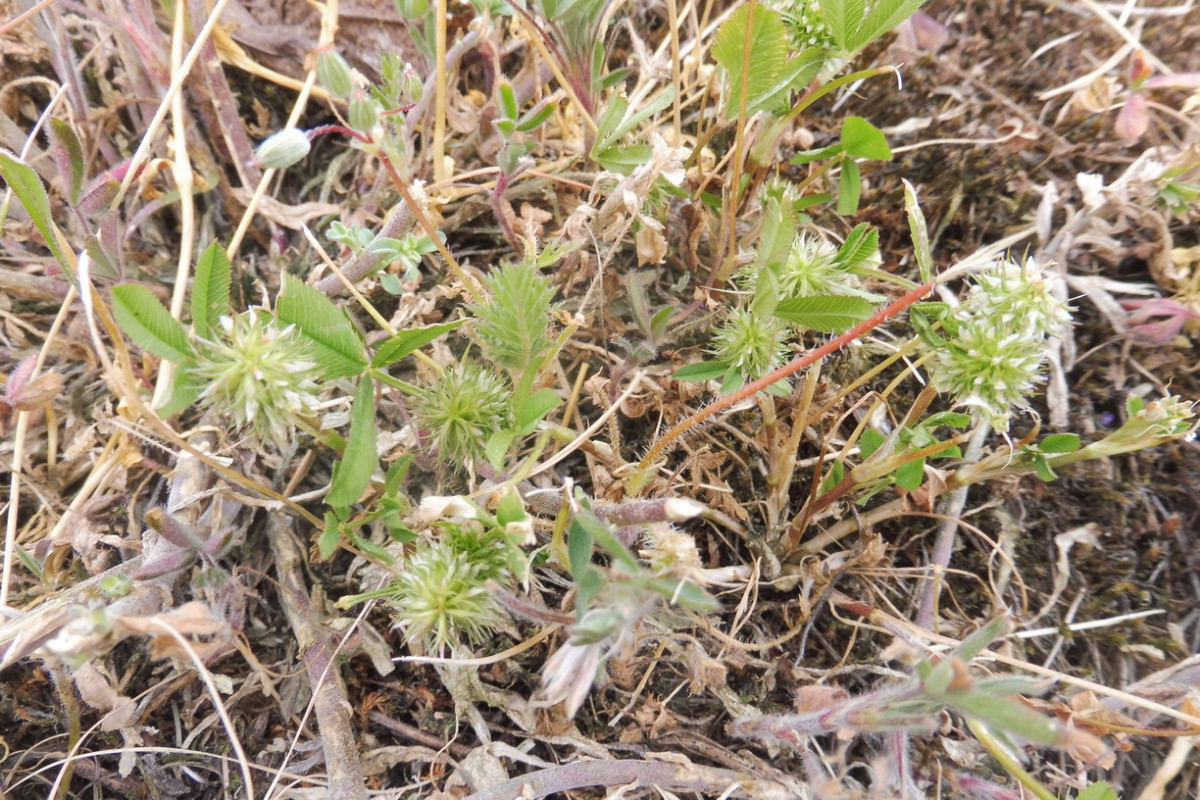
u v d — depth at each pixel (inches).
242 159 4.5
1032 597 4.3
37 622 3.3
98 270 4.0
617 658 3.6
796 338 4.5
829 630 4.2
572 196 4.7
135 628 2.7
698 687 3.8
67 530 3.9
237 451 4.1
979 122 5.0
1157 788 3.8
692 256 4.5
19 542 4.0
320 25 4.8
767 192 4.2
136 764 3.8
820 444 4.4
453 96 4.7
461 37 4.8
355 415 3.1
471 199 4.7
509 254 4.7
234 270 4.6
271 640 4.1
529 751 3.9
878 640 4.1
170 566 3.5
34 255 4.5
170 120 4.5
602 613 2.6
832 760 3.3
